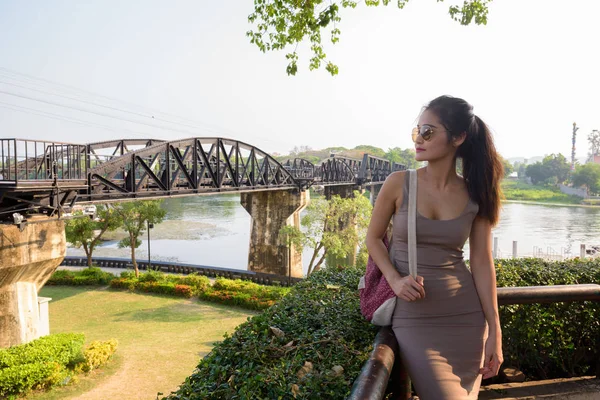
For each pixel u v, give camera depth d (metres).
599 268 4.22
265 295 26.09
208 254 53.06
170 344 19.22
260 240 40.69
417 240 1.88
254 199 40.97
